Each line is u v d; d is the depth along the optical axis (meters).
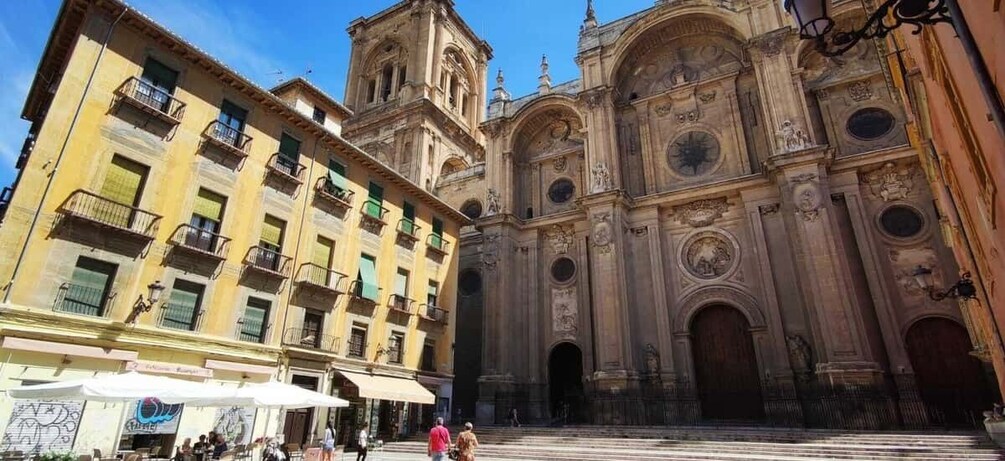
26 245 14.38
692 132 32.56
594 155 33.19
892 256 24.61
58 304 14.79
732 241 28.95
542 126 38.97
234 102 20.92
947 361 22.58
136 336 16.34
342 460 20.27
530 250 35.12
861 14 28.67
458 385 34.72
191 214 18.62
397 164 45.19
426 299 29.58
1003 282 8.76
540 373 32.12
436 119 47.38
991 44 3.85
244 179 20.67
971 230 12.10
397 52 53.06
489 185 37.41
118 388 12.19
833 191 26.44
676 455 18.22
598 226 31.06
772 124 28.23
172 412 17.11
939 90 8.48
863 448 17.02
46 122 15.27
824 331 23.42
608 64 35.19
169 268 17.62
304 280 22.09
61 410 14.53
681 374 27.84
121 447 15.84
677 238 30.81
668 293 29.73
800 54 29.58
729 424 25.42
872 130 27.33
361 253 25.62
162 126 18.16
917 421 21.31
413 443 24.45
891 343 22.95
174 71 18.98
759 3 30.83
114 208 16.45
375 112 50.47
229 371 18.84
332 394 22.70
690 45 34.62
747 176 28.73
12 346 13.55
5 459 12.80
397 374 26.25
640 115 34.50
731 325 28.36
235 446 17.86
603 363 28.30
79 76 16.17
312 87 26.00
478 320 35.53
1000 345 13.56
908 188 25.20
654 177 32.78
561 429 24.86
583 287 32.31
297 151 23.39
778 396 24.66
